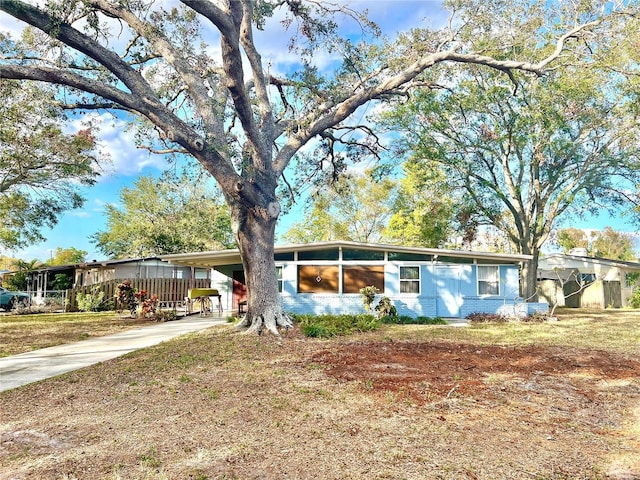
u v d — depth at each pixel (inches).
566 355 348.2
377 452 155.2
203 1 362.3
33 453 155.5
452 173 895.7
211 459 149.3
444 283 735.7
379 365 303.4
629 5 503.2
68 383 261.4
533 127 815.1
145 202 1473.9
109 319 711.7
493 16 507.2
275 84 596.7
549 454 154.8
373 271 736.3
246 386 248.1
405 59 517.3
